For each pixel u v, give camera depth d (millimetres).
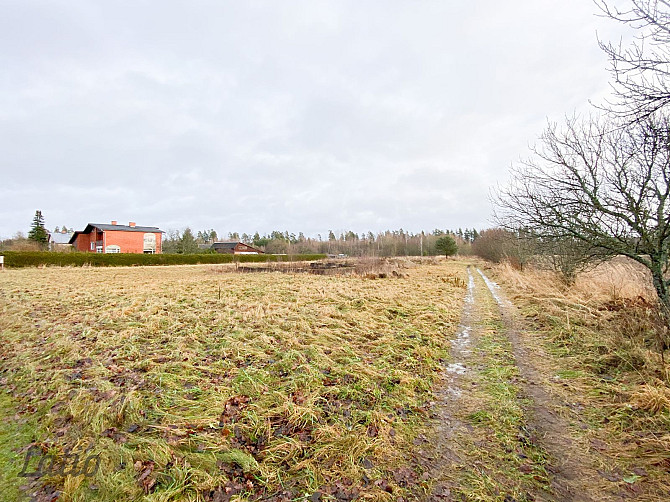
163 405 3584
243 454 2768
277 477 2541
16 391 3980
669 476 2396
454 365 4816
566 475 2480
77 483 2432
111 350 5332
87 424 3197
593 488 2340
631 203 5367
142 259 31094
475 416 3352
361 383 4094
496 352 5297
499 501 2256
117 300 9484
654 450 2670
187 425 3195
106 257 28844
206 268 26359
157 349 5383
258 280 15258
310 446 2896
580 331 5758
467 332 6582
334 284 13422
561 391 3814
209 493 2385
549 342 5680
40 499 2316
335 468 2627
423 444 2912
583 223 6148
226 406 3545
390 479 2502
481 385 4094
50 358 4961
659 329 4480
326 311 7898
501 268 19781
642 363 4113
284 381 4203
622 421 3072
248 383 4109
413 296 10367
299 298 9828
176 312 7910
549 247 8531
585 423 3137
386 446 2871
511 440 2926
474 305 9531
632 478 2406
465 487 2395
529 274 14305
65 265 26312
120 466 2619
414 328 6625
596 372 4270
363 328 6586
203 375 4414
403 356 5074
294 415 3328
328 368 4637
